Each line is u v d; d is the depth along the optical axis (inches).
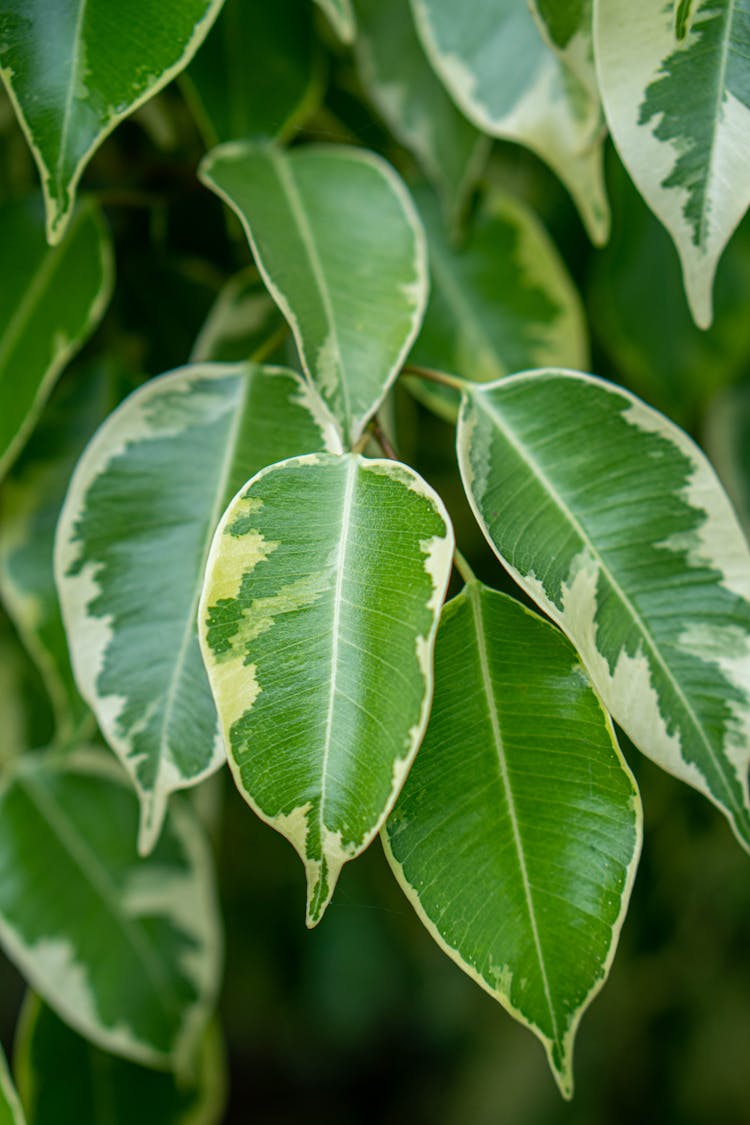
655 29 12.7
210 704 13.4
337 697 12.0
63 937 16.3
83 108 12.9
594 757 12.4
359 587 12.1
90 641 13.6
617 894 12.3
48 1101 16.6
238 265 17.4
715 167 12.6
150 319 17.1
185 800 17.2
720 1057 28.3
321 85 16.1
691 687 12.7
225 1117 47.0
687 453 13.0
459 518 20.3
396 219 14.1
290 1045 45.4
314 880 12.0
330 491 12.3
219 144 15.6
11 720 17.6
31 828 16.4
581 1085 30.5
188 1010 16.4
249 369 14.0
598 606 12.8
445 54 14.9
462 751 12.5
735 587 12.8
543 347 16.1
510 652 12.6
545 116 14.7
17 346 15.1
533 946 12.3
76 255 15.3
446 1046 39.8
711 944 27.4
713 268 12.7
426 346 16.1
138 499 13.7
